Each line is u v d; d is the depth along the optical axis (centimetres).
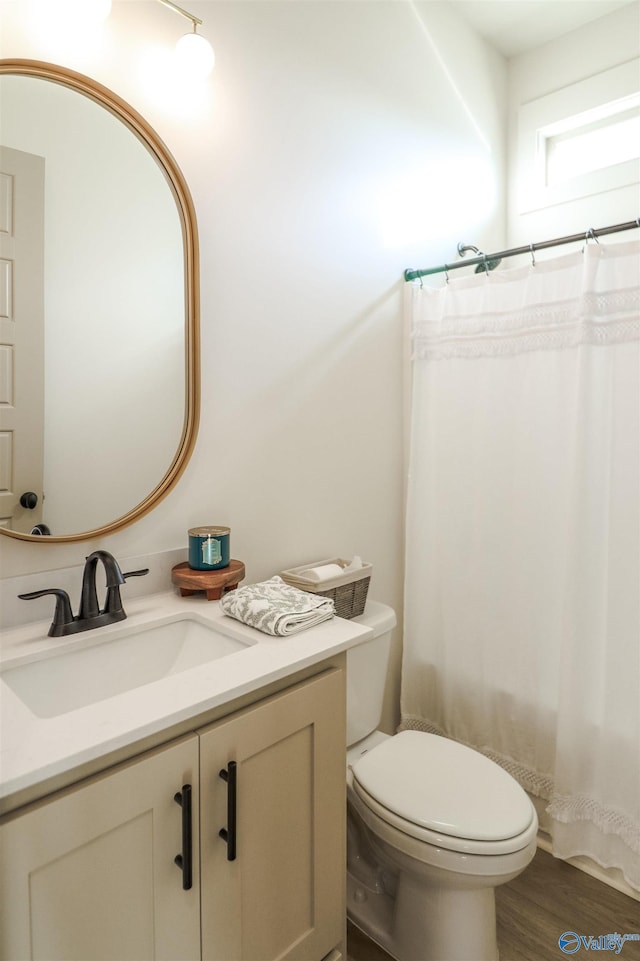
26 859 79
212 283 154
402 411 219
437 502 206
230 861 104
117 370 135
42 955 81
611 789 167
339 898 129
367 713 172
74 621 121
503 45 253
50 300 124
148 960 94
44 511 126
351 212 191
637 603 161
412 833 131
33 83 119
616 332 163
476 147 245
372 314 202
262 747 108
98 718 90
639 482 160
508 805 135
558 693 176
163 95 141
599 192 234
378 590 214
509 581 190
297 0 172
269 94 165
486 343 191
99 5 121
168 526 149
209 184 151
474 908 137
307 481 184
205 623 132
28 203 120
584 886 171
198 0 147
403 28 208
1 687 99
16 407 121
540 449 181
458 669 203
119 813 88
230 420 161
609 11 229
